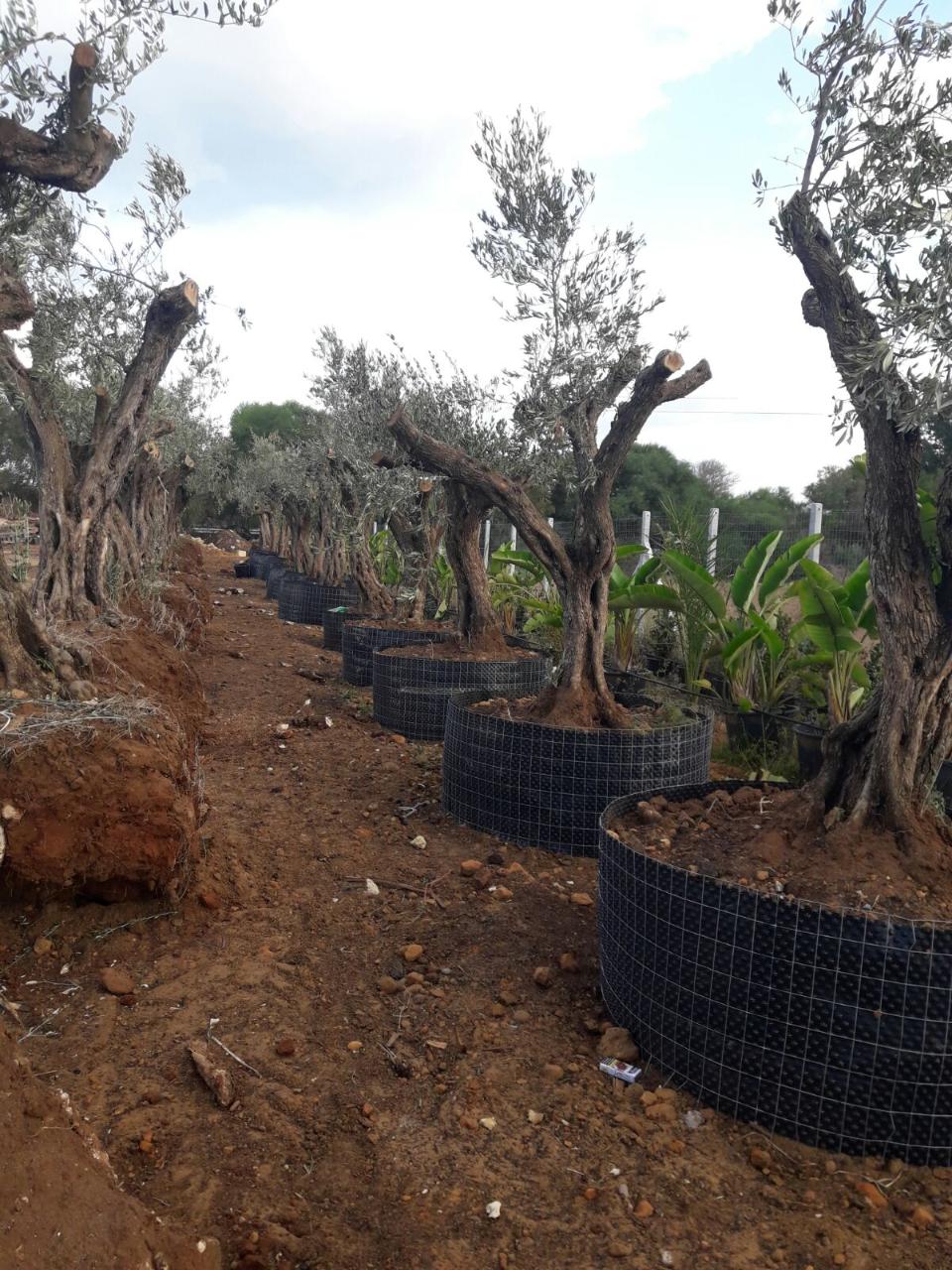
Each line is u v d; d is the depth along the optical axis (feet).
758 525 28.71
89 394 26.53
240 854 13.29
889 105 9.55
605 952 10.05
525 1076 8.88
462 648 23.85
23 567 24.52
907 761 9.59
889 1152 7.85
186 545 57.31
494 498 16.43
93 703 11.67
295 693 26.84
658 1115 8.34
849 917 7.83
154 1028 9.18
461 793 15.97
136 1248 5.43
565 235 17.01
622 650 28.12
